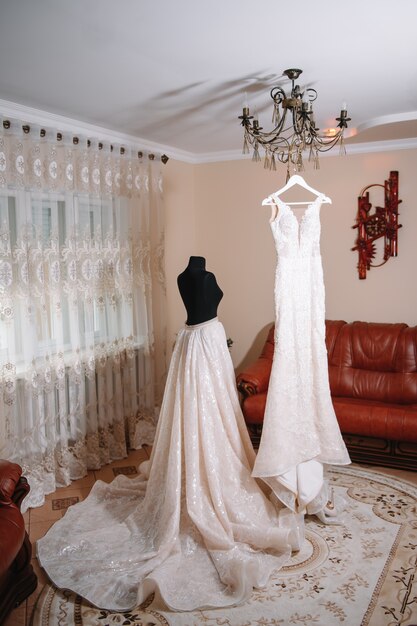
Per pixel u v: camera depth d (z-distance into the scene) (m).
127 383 4.26
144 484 3.35
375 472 3.82
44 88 3.04
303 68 2.79
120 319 4.15
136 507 3.18
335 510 3.16
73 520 3.10
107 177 3.96
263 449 2.80
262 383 4.31
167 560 2.60
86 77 2.88
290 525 2.79
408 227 4.57
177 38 2.38
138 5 2.05
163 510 2.81
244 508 2.80
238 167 5.13
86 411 3.89
